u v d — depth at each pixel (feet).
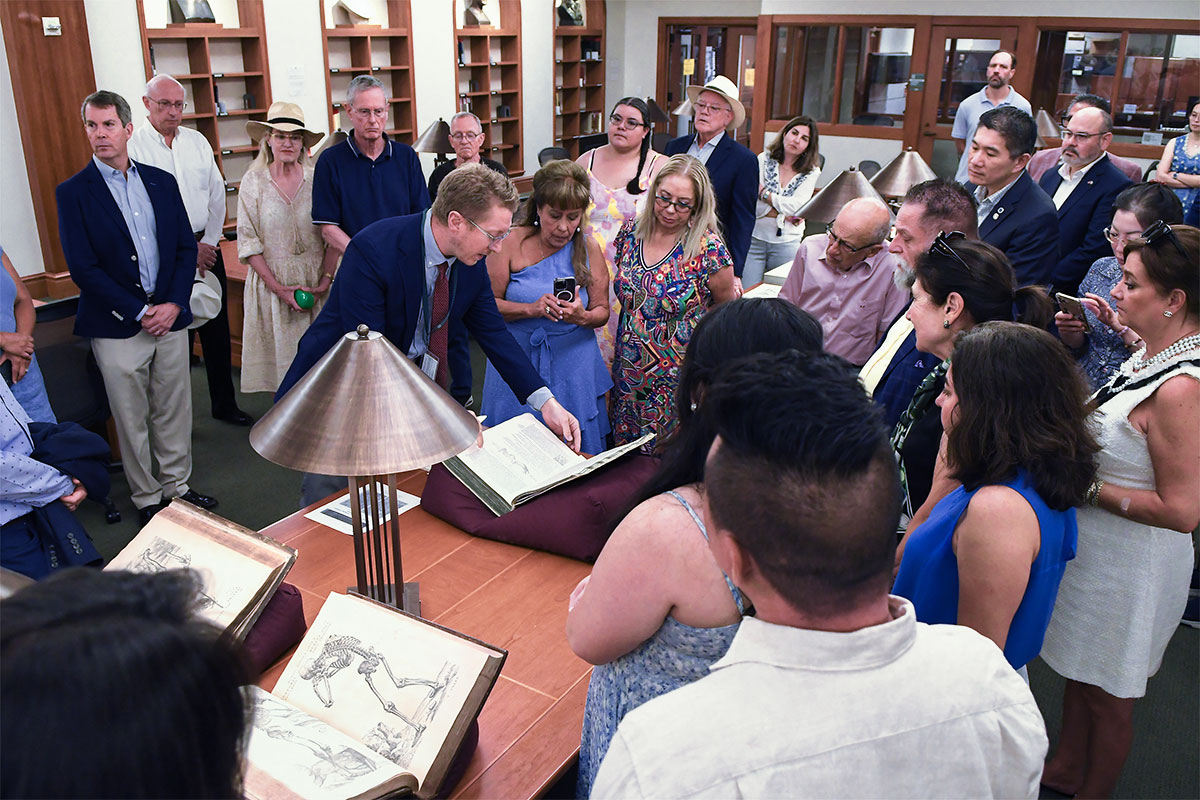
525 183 35.42
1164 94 29.50
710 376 3.88
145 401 11.71
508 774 4.56
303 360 7.88
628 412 10.50
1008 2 30.60
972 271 5.90
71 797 1.72
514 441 7.29
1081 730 7.45
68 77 19.16
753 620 2.77
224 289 15.08
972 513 4.79
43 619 1.84
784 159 17.56
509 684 5.25
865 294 9.84
